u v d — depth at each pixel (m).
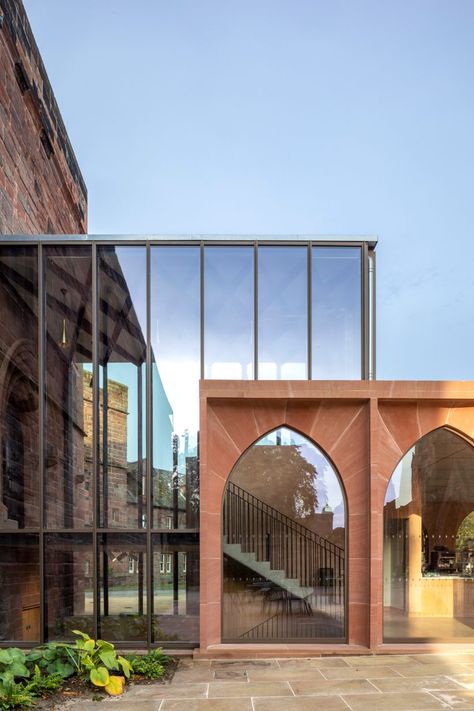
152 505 8.65
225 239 9.48
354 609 8.20
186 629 8.27
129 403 8.94
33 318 9.10
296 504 8.49
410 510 8.60
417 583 8.48
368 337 9.38
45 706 5.91
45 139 11.75
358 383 8.35
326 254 9.55
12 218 9.89
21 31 10.23
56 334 9.09
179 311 9.30
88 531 8.51
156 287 9.34
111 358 9.06
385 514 8.57
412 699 6.15
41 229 11.64
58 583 8.40
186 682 6.78
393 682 6.73
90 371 8.99
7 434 8.97
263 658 7.83
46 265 9.25
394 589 8.45
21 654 6.41
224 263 9.45
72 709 5.85
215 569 8.21
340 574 8.37
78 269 9.25
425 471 8.70
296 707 5.93
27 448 8.90
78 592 8.36
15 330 9.10
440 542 8.58
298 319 9.38
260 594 8.30
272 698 6.20
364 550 8.31
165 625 8.28
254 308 9.36
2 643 8.15
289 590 8.33
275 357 9.26
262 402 8.54
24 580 8.41
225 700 6.14
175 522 8.59
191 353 9.19
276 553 8.39
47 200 12.06
